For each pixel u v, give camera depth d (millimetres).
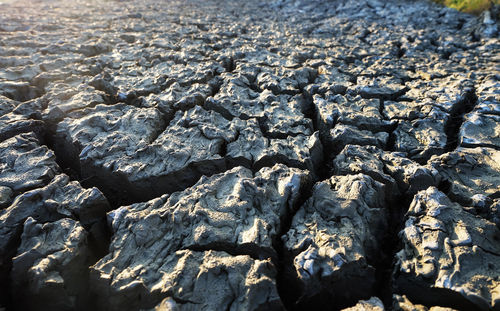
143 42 8938
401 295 2697
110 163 3930
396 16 12898
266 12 15438
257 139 4508
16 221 3082
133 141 4336
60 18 11375
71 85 6117
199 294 2520
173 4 15977
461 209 3227
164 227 3088
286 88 6195
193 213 3139
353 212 3195
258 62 7566
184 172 3998
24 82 5980
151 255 2863
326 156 4895
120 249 2896
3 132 4488
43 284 2578
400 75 7031
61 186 3463
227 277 2600
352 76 7055
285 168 3785
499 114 5117
